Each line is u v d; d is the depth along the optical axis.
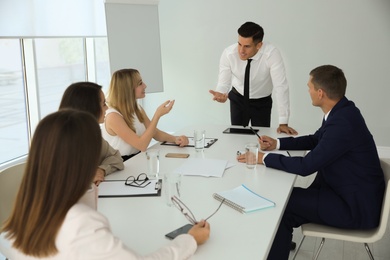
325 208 2.04
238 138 2.90
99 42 5.04
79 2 4.15
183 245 1.24
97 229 1.03
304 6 4.76
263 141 2.56
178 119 5.63
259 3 4.92
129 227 1.51
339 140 2.00
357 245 2.85
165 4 5.30
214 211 1.64
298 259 2.67
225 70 3.54
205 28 5.22
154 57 4.72
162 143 2.79
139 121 2.80
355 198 2.01
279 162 2.14
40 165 0.99
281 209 1.66
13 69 3.77
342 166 2.05
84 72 4.90
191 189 1.89
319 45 4.81
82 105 1.97
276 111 5.08
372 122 4.81
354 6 4.60
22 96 3.93
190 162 2.29
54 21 3.80
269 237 1.42
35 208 1.00
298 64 4.93
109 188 1.91
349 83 4.80
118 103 2.62
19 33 3.39
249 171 2.14
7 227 1.06
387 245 2.84
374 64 4.67
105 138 2.65
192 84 5.45
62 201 1.00
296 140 2.56
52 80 4.29
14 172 2.02
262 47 3.33
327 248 2.81
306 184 4.03
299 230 3.09
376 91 4.73
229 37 5.16
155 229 1.49
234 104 3.72
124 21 4.43
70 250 1.01
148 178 2.04
